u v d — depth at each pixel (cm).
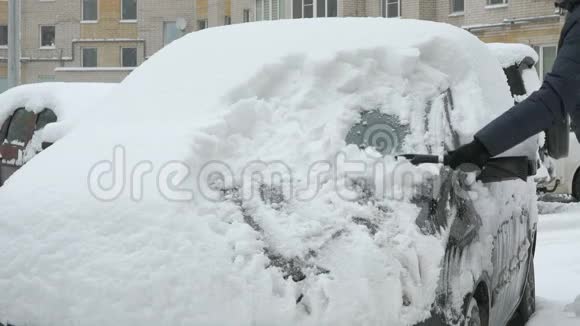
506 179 438
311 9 3481
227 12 4522
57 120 1175
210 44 524
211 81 481
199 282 351
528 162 445
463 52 498
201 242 364
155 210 375
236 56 496
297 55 482
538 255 914
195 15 5084
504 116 432
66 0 5322
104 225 375
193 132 418
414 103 464
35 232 384
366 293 360
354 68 471
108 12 5272
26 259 376
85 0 5338
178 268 354
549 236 1077
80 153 443
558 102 442
